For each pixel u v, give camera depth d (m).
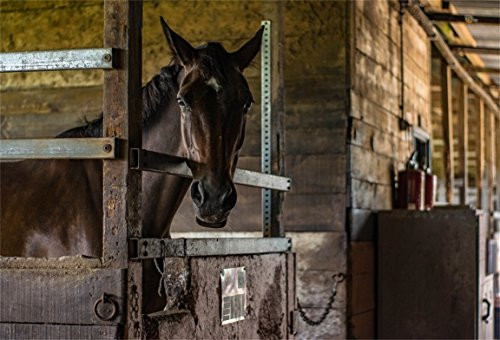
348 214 4.71
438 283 4.91
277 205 3.30
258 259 2.87
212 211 2.39
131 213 2.02
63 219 2.68
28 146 2.08
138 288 2.01
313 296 4.68
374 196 5.31
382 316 5.04
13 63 2.11
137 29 2.09
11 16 5.23
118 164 2.02
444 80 7.81
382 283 5.06
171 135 2.76
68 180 2.73
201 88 2.46
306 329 4.68
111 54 2.02
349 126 4.76
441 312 4.89
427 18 6.57
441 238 4.91
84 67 2.04
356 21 4.95
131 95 2.05
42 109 5.14
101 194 2.63
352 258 4.69
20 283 2.01
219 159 2.42
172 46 2.53
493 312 5.58
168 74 2.77
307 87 4.79
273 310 3.01
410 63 6.67
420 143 7.30
